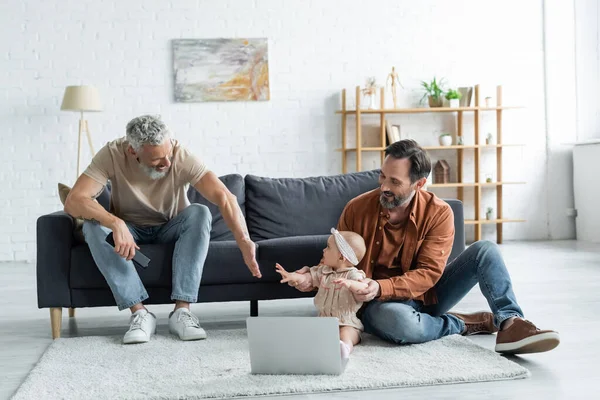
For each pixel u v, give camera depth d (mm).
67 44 6539
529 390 2227
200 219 3131
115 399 2176
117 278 3045
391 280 2697
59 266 3168
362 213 2857
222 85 6691
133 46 6605
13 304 4180
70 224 3209
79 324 3525
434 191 7137
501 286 2678
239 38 6691
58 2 6520
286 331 2373
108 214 2986
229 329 3283
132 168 3148
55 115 6543
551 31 7172
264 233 3803
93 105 6203
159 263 3184
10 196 6508
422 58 6992
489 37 7086
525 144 7172
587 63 7176
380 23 6922
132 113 6621
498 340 2611
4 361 2799
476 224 7020
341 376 2355
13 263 6324
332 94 6871
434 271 2738
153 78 6633
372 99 6746
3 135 6500
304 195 3885
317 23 6824
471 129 7129
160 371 2484
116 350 2828
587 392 2195
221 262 3262
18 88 6504
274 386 2254
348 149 6672
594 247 6426
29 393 2256
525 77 7168
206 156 6727
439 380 2303
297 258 3312
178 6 6641
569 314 3461
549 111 7211
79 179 3092
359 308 2787
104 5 6562
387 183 2680
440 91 6836
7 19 6477
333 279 2766
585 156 6996
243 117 6758
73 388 2303
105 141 6602
